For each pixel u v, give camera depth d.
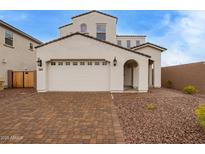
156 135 5.41
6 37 19.20
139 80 15.28
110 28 20.89
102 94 14.11
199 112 5.91
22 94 14.16
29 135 5.43
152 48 20.20
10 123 6.57
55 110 8.62
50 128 6.04
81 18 20.98
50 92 15.26
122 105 9.76
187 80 18.66
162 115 7.69
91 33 20.86
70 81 15.68
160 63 20.20
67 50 15.26
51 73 15.71
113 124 6.46
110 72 15.27
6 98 12.16
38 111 8.41
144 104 10.00
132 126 6.24
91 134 5.51
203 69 16.17
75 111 8.42
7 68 19.31
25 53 22.80
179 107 9.27
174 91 16.92
